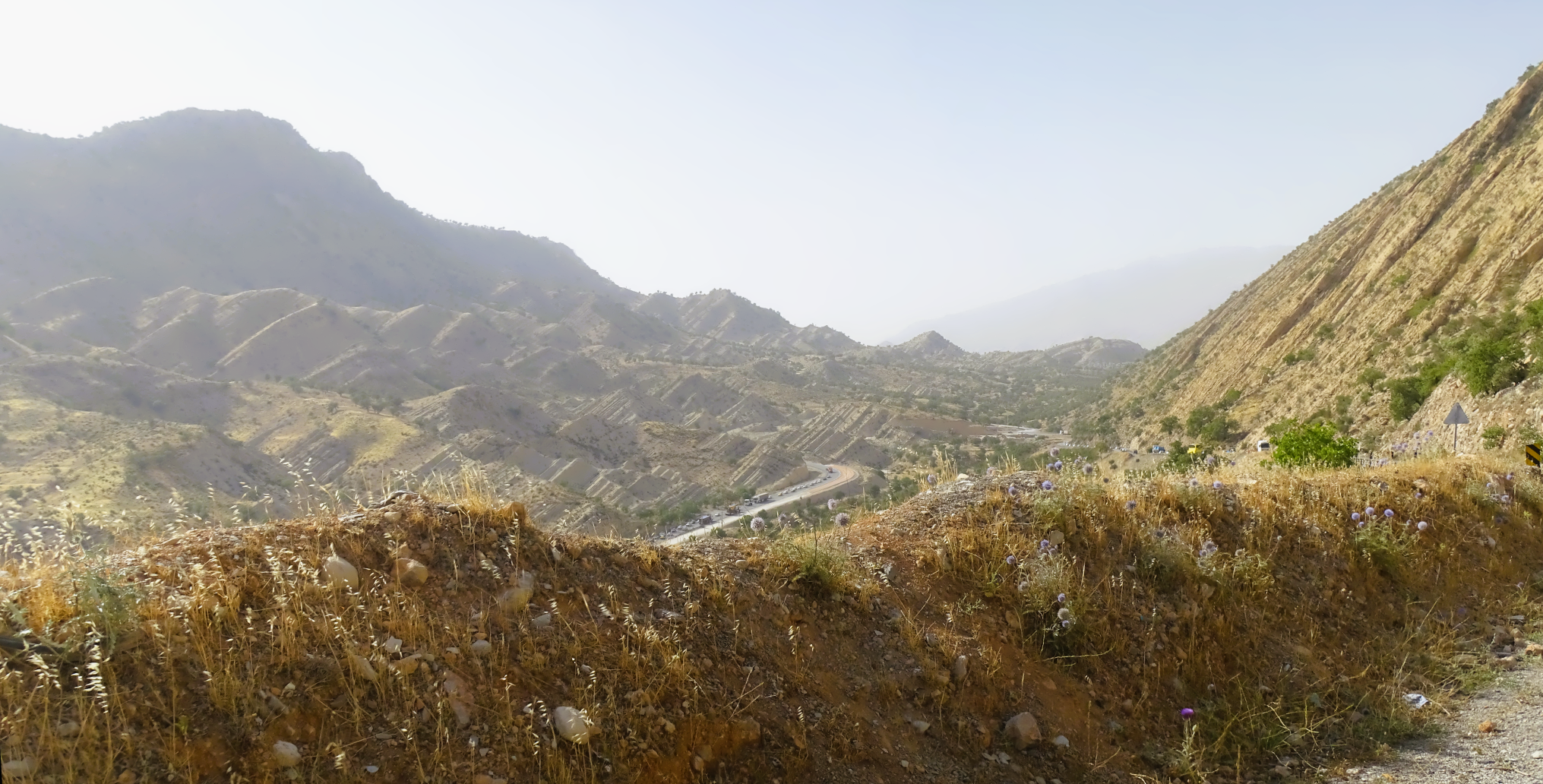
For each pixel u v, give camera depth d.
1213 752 5.34
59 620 3.36
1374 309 61.91
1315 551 8.03
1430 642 7.25
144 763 3.00
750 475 99.31
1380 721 5.86
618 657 4.32
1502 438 21.03
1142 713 5.60
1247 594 6.92
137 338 175.25
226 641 3.50
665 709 4.13
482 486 5.43
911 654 5.33
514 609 4.40
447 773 3.44
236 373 165.12
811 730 4.49
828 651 5.12
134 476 55.31
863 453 125.06
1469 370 26.23
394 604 4.08
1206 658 6.18
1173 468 10.17
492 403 122.44
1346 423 46.72
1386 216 83.19
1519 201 49.62
